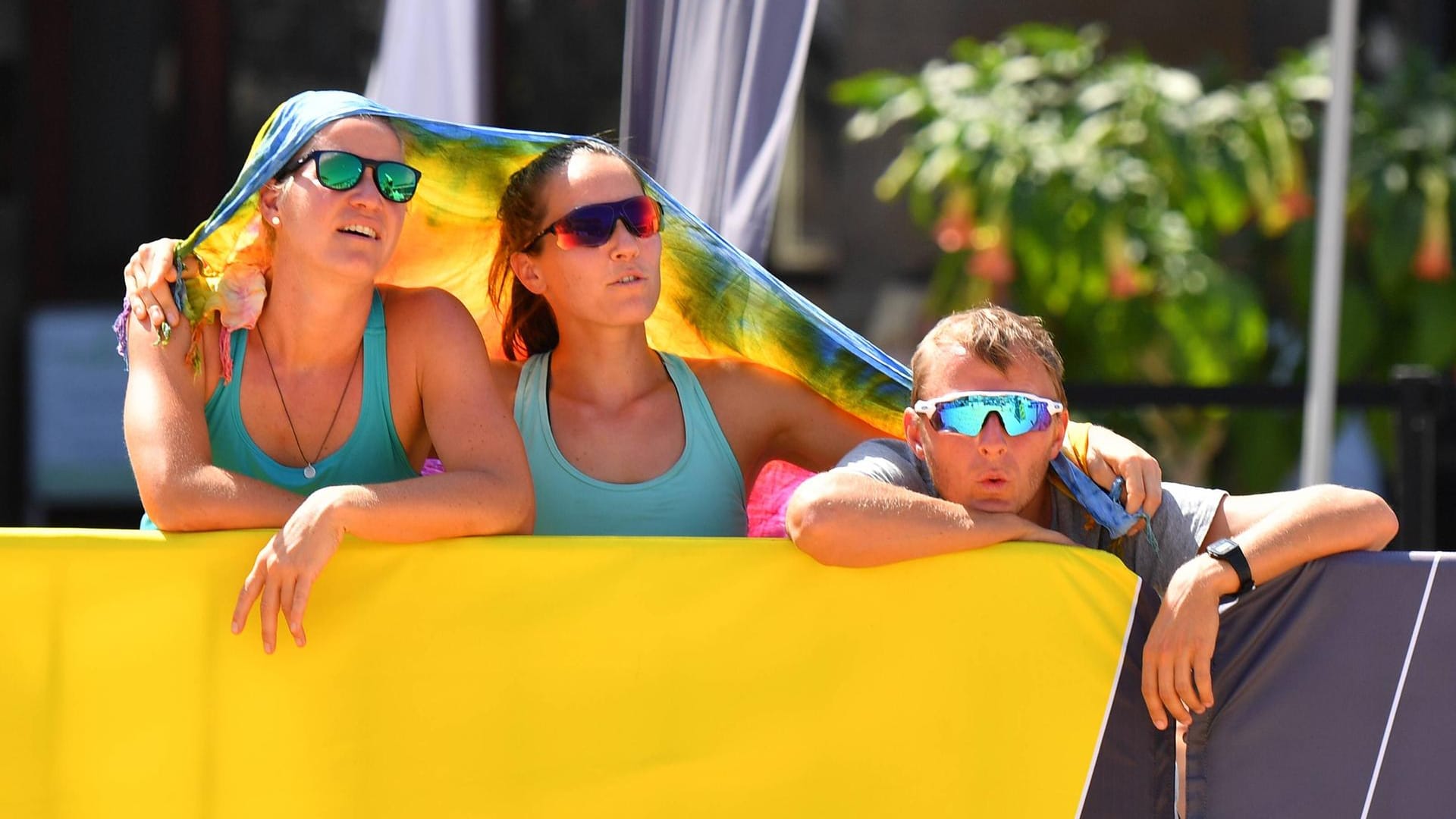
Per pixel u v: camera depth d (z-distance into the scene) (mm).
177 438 8805
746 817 8359
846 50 27359
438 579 8344
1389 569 8344
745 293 10516
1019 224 21391
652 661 8367
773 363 11125
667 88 12273
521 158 10227
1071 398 14648
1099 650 8391
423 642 8320
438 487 8562
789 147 27391
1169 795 8461
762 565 8391
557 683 8344
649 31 12445
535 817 8320
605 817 8336
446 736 8312
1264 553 8359
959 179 21953
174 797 8219
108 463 26234
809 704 8375
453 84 13719
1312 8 27219
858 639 8383
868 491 8414
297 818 8250
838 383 10906
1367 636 8367
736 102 12125
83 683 8211
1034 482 8961
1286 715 8461
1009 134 22031
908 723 8367
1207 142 22094
